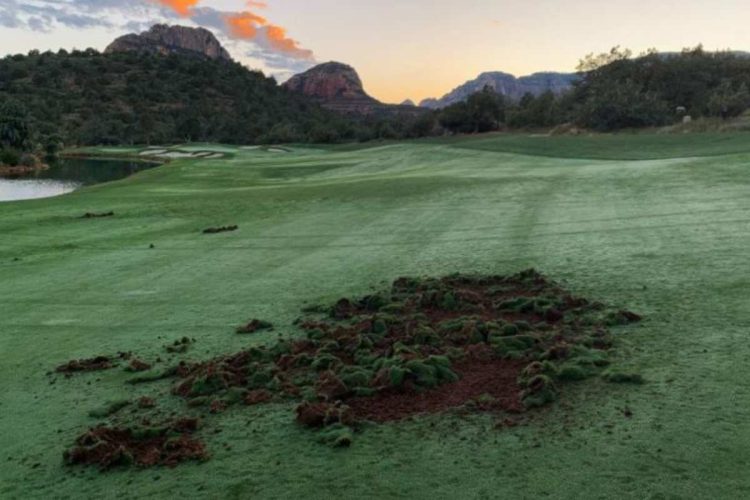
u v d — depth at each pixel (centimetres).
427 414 611
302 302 1059
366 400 652
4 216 2541
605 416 569
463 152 5184
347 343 815
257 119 16762
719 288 912
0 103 11975
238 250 1599
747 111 7400
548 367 673
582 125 8138
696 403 573
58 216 2503
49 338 958
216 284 1240
